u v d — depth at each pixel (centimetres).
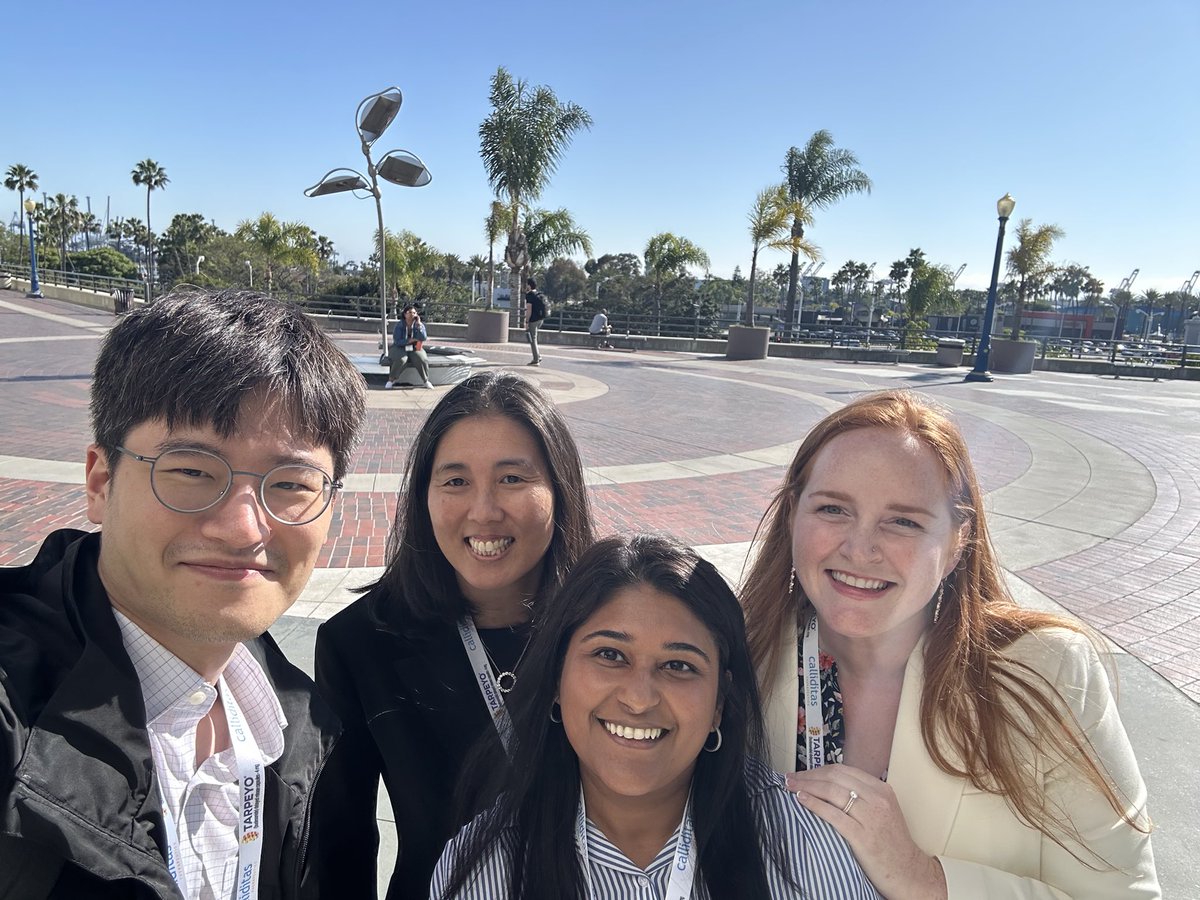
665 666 120
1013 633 142
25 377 1189
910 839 131
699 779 129
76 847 88
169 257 6156
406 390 1266
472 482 157
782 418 1143
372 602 167
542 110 2281
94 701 95
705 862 124
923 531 135
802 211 2331
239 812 117
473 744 157
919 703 142
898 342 2791
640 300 4166
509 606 172
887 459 136
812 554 142
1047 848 137
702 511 634
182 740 111
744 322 2775
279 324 109
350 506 596
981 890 129
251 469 103
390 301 2662
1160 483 801
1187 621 436
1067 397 1628
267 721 125
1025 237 2812
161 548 100
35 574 108
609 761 119
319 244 5600
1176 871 234
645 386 1484
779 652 160
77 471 664
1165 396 1761
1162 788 276
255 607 105
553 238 2675
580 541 171
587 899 123
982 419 1212
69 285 3809
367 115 1272
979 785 134
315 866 139
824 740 153
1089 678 136
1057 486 771
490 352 2059
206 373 98
